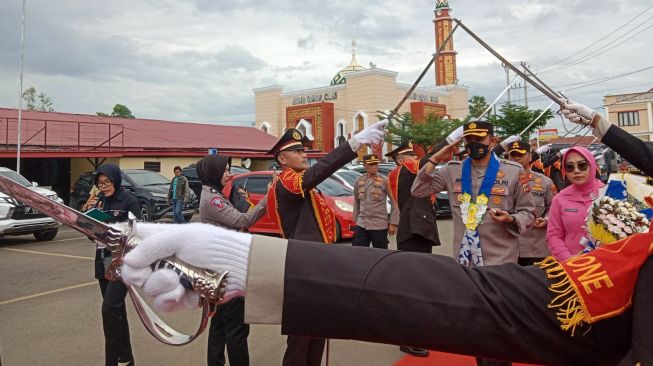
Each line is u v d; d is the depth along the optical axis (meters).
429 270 1.04
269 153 4.19
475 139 3.53
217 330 3.78
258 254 1.01
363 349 4.71
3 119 19.89
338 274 1.00
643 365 0.93
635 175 2.59
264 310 0.99
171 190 13.89
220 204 3.71
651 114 36.34
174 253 1.03
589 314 1.00
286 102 40.19
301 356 3.35
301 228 3.68
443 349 1.00
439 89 40.19
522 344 1.00
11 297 6.65
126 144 21.45
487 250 3.49
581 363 1.05
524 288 1.04
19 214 10.50
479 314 0.99
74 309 6.09
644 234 1.10
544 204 5.21
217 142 26.06
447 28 50.06
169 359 4.51
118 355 3.86
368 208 6.85
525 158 5.23
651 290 1.00
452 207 3.77
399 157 6.17
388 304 0.98
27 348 4.77
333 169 3.47
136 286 1.03
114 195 4.23
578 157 3.57
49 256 9.64
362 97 36.06
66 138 20.36
